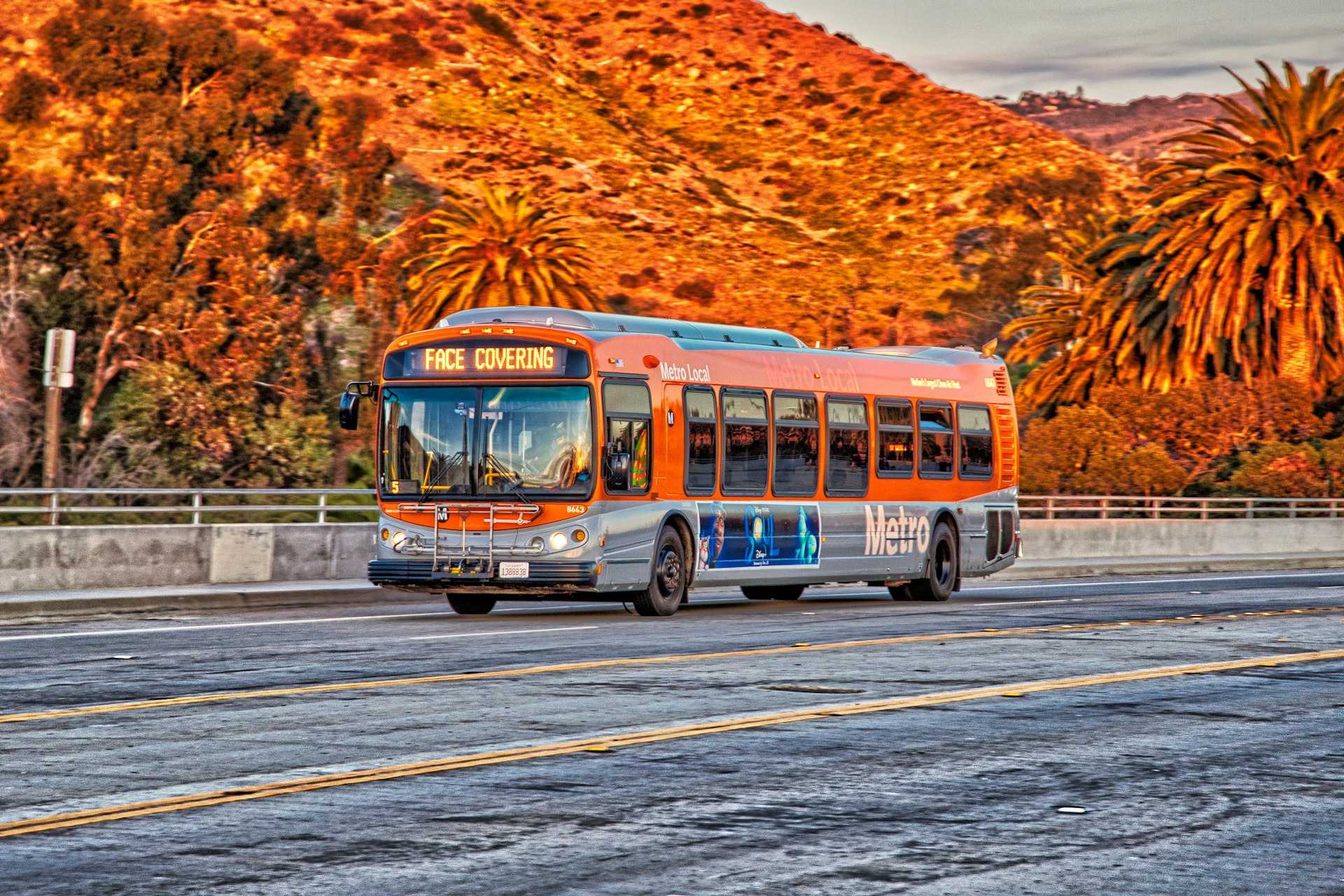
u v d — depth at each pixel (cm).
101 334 7338
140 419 7150
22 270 7300
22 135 8181
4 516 6425
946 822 1073
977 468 3453
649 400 2648
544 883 899
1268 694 1738
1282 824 1088
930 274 19250
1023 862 964
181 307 7300
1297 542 5344
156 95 7800
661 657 2014
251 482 7400
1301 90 6800
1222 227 6869
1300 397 7075
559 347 2547
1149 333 7494
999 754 1340
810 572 2970
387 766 1253
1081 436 7212
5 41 13388
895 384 3238
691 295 17100
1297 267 6931
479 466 2559
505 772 1231
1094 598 3294
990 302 14425
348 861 948
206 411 7238
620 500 2578
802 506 2961
